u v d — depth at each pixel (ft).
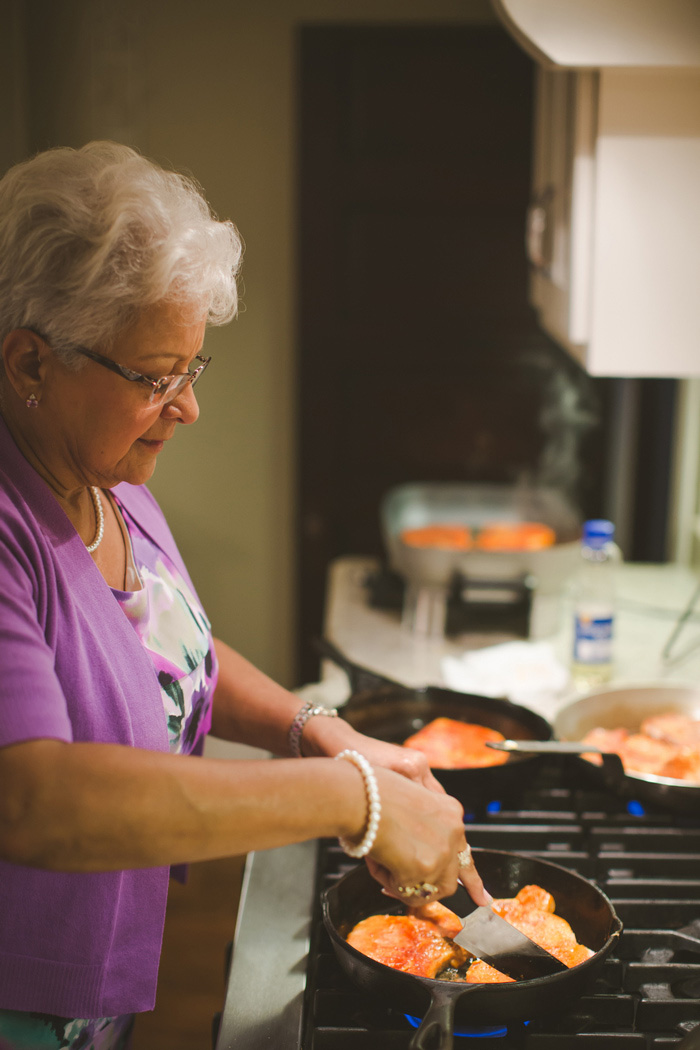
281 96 10.07
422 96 9.79
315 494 10.65
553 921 3.01
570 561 6.41
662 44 4.01
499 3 3.96
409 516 8.57
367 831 2.42
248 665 3.70
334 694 5.33
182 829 2.15
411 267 10.16
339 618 6.88
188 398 2.70
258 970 2.98
